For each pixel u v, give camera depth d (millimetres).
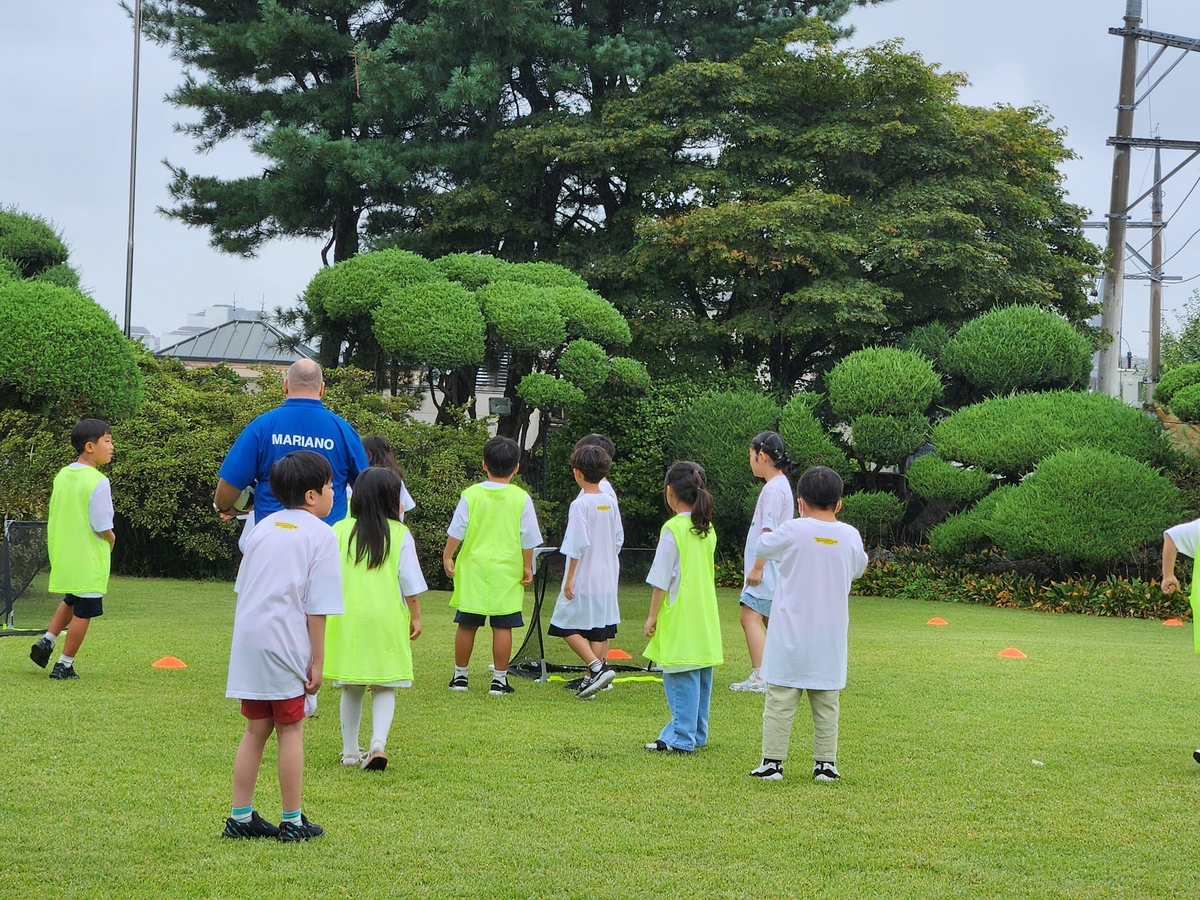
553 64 20141
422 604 12797
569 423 19047
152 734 5621
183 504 14430
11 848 3984
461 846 4156
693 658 5668
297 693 4141
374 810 4566
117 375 11727
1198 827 4527
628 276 19203
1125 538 14055
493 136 20031
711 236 18234
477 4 18219
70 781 4797
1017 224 19891
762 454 7344
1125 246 21594
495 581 7160
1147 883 3889
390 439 15102
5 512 11516
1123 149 21344
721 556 18141
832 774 5199
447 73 19047
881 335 19359
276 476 4188
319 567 4141
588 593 7152
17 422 12688
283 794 4160
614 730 6188
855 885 3846
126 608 10906
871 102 20016
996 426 15812
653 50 19719
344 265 15906
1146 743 6008
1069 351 16781
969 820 4598
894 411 16453
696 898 3693
